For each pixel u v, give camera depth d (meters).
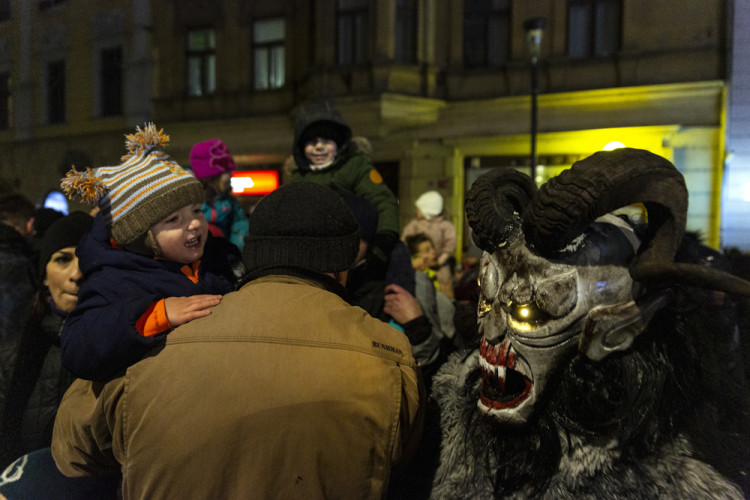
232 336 0.81
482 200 0.85
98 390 0.93
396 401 0.83
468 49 8.52
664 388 0.78
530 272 0.76
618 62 7.29
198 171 2.37
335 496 0.79
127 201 1.04
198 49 8.58
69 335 0.88
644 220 0.84
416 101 8.31
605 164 0.68
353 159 2.13
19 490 1.05
